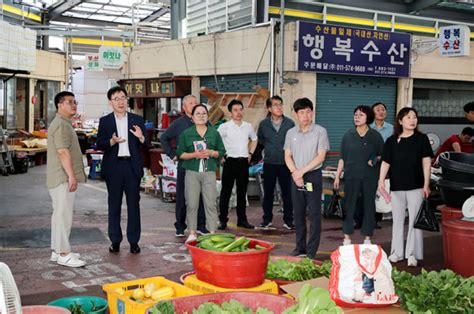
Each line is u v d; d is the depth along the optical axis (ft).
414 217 22.29
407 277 12.48
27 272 21.12
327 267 14.38
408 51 41.78
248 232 28.86
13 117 64.18
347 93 40.24
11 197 38.32
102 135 23.26
